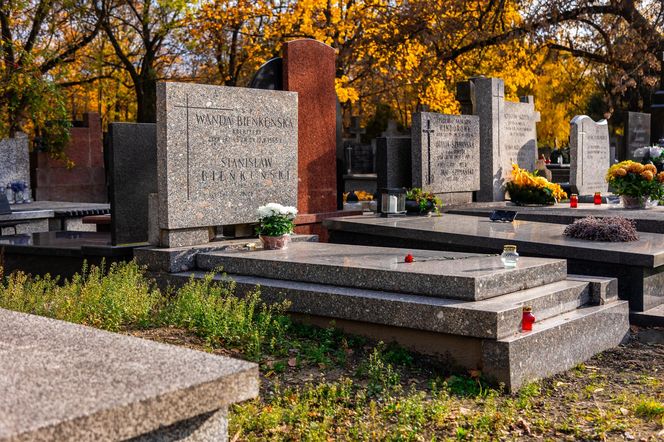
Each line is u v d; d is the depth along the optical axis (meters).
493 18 28.28
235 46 29.81
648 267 9.31
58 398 3.08
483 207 15.51
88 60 31.94
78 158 25.52
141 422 3.08
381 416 5.89
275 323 7.69
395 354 7.30
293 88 12.90
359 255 9.09
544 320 7.58
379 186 14.84
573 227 10.62
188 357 3.71
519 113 18.05
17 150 20.03
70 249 10.80
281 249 9.79
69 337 4.13
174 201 9.76
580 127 18.25
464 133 15.78
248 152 10.56
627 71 29.19
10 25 24.75
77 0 26.44
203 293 8.21
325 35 26.16
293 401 6.07
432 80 28.11
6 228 16.12
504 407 6.27
